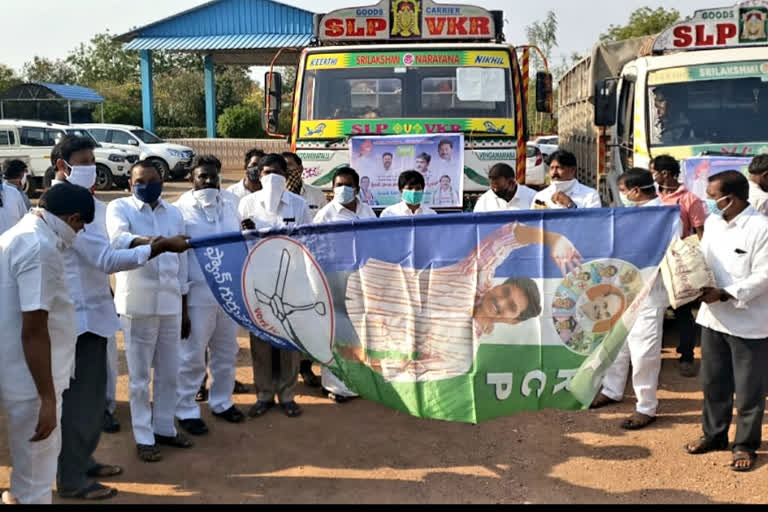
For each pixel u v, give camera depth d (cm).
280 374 626
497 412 445
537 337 439
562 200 612
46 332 387
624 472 516
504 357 441
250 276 457
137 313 518
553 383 442
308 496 482
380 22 916
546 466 529
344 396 655
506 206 686
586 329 438
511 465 530
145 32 3105
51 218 396
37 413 402
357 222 446
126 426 602
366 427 600
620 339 438
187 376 581
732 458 527
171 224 538
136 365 528
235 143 3378
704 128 834
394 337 448
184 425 583
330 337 455
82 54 6209
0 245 392
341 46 897
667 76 862
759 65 849
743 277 493
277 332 462
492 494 486
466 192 863
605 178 1020
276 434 585
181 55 6084
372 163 852
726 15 905
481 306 440
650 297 573
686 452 544
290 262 454
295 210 632
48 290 387
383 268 447
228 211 591
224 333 597
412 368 447
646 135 845
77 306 466
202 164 573
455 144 846
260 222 625
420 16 912
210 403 614
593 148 1288
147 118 3241
